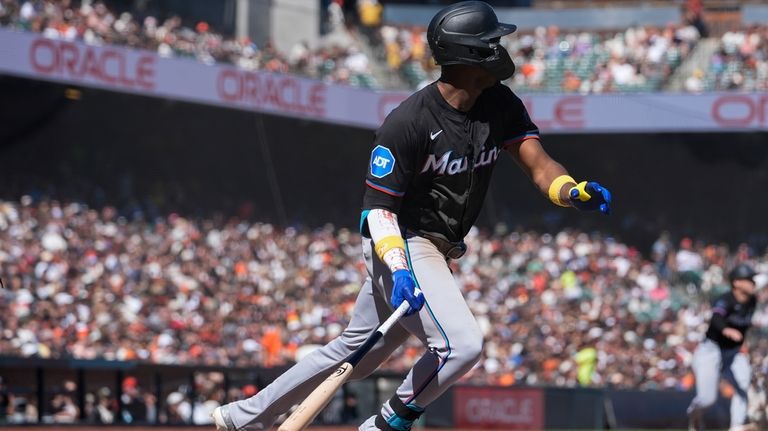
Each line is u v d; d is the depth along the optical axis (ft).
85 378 169.17
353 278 312.50
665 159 421.59
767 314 302.45
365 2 411.54
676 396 202.49
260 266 297.53
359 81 370.94
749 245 409.69
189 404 180.96
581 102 378.12
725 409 194.80
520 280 327.67
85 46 287.69
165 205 345.10
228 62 332.80
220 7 357.82
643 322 310.86
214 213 351.25
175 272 271.90
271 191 382.42
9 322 216.54
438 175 58.23
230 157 374.63
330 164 401.70
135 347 231.09
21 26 276.62
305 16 375.45
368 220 57.72
